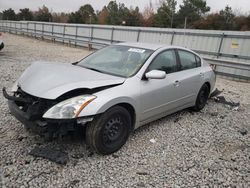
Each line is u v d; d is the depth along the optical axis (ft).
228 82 34.71
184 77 15.61
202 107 18.92
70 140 12.10
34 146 11.46
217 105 20.95
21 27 116.26
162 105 14.07
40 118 10.18
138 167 10.74
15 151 10.98
